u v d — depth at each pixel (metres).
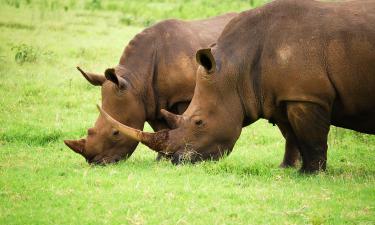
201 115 26.44
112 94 28.30
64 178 25.48
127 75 28.83
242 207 21.94
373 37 25.28
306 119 25.70
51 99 39.69
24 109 37.66
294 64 25.44
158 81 29.28
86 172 26.00
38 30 59.75
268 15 26.48
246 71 26.47
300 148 26.52
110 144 27.88
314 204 22.28
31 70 46.03
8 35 56.97
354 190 23.78
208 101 26.48
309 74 25.31
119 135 27.84
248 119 27.11
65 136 33.41
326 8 26.09
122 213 21.45
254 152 31.03
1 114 36.41
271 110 26.47
